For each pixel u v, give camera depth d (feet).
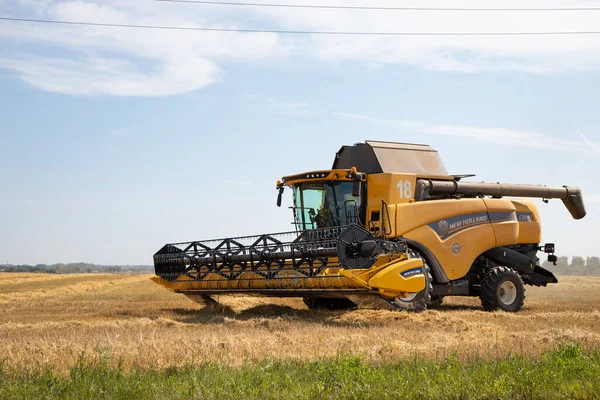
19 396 21.47
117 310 59.47
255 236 52.65
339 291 47.75
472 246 57.98
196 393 21.45
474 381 22.50
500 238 60.23
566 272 243.40
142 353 29.37
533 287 103.71
